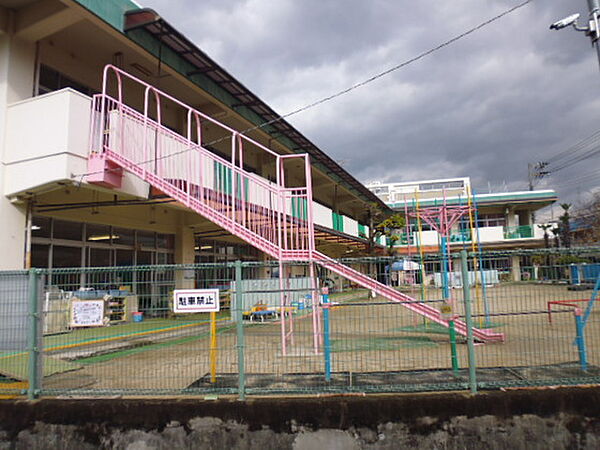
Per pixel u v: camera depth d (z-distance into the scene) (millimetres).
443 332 8219
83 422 3844
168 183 7371
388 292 6746
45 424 3889
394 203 36094
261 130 14570
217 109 12938
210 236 14250
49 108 7535
